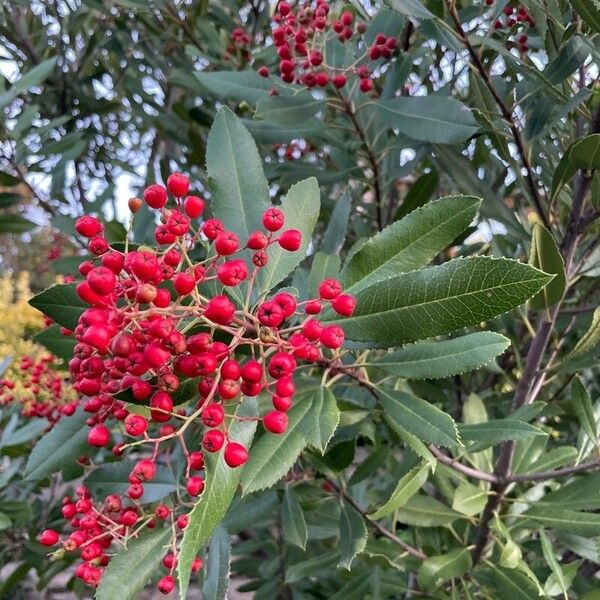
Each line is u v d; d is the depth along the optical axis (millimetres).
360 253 267
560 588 390
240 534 707
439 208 261
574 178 387
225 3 716
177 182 236
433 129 360
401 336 244
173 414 225
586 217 350
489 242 512
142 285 210
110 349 215
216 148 294
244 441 243
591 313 468
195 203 240
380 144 507
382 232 267
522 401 384
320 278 313
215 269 277
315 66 429
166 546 263
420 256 265
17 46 732
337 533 505
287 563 591
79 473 456
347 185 605
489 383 580
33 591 892
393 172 490
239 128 297
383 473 635
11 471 514
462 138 352
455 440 251
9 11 719
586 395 375
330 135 532
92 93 781
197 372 219
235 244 232
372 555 390
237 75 440
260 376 228
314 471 431
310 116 417
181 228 229
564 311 382
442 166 389
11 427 508
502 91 410
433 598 448
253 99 434
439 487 442
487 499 394
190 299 265
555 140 464
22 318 1451
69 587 658
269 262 281
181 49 739
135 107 707
